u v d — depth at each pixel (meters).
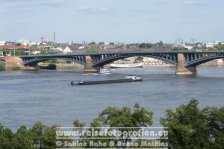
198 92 162.62
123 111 56.28
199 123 54.94
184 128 53.38
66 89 183.25
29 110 122.19
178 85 192.88
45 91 175.00
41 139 53.41
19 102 140.50
